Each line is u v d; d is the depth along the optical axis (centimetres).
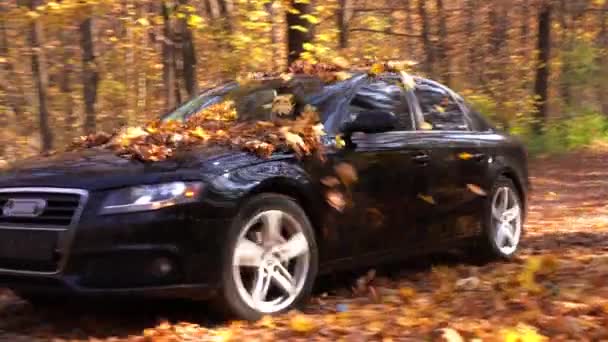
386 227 623
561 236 896
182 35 1537
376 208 612
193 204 500
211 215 505
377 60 713
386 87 665
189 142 559
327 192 575
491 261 745
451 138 698
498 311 519
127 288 491
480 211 719
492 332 465
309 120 586
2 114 1820
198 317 552
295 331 495
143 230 490
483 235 725
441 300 574
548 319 485
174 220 495
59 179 511
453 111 727
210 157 529
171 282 497
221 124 612
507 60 2236
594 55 2403
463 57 2197
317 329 500
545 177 1694
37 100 1872
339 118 606
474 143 721
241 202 519
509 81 2205
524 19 2294
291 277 556
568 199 1312
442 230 677
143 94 1897
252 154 545
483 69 2214
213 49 1374
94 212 492
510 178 767
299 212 557
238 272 522
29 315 583
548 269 625
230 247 514
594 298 532
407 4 1884
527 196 789
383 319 522
